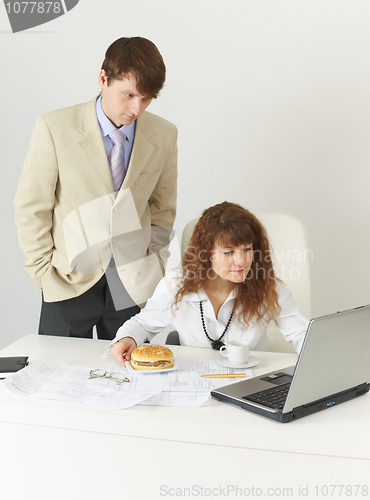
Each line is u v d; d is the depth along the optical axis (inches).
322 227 93.0
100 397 42.9
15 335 105.7
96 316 71.2
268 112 91.4
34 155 63.9
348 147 89.4
